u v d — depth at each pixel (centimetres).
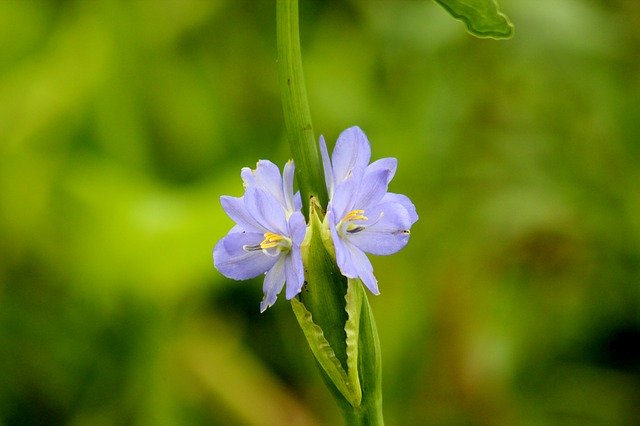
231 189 74
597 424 76
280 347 76
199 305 75
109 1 79
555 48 76
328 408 74
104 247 74
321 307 49
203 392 73
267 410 73
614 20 79
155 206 75
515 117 78
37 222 76
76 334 74
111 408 73
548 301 78
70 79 78
